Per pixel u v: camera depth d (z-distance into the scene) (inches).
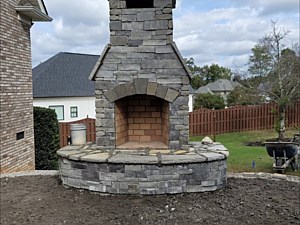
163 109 311.0
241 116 826.2
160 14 279.7
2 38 341.4
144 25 280.8
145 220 198.2
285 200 237.9
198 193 252.2
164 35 280.1
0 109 337.4
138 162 245.3
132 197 244.7
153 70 281.1
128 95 283.6
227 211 213.3
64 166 273.1
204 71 2320.4
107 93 285.6
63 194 252.2
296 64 692.7
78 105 955.3
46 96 887.1
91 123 639.1
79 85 983.0
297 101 809.5
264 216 205.5
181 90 281.3
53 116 454.0
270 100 762.8
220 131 804.6
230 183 283.4
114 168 248.7
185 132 285.3
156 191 247.4
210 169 255.8
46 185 279.1
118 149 289.4
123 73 283.1
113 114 287.7
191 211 213.3
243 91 774.5
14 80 370.3
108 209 218.1
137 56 281.6
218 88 1964.8
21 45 389.4
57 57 1058.1
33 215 206.7
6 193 255.0
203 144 313.9
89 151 282.0
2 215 207.2
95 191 255.1
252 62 757.3
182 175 249.3
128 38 281.9
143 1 323.9
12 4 364.2
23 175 317.7
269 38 709.9
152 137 324.2
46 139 449.1
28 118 407.5
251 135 769.6
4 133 345.4
